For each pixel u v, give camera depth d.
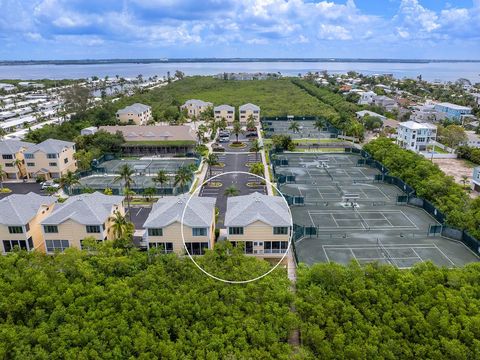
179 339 42.56
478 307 44.59
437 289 47.34
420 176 95.06
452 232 71.56
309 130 174.12
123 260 52.97
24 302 46.44
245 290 48.50
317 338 42.31
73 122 159.75
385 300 45.81
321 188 99.44
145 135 136.75
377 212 83.94
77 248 61.03
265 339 42.69
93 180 104.56
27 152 104.31
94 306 46.31
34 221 66.94
